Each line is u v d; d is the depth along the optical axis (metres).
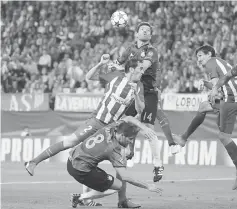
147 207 21.50
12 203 22.33
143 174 35.19
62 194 25.27
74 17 65.44
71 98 48.53
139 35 23.23
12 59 60.16
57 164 41.75
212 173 36.16
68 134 44.94
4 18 68.00
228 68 24.36
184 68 53.12
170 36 58.00
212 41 56.41
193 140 42.44
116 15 25.48
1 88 56.97
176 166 41.31
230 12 59.03
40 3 67.50
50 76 56.81
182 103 45.47
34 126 45.59
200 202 22.94
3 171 36.19
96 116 21.50
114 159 19.47
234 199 24.00
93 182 19.78
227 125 25.39
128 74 21.16
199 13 59.84
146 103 23.55
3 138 44.25
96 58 56.81
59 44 62.31
